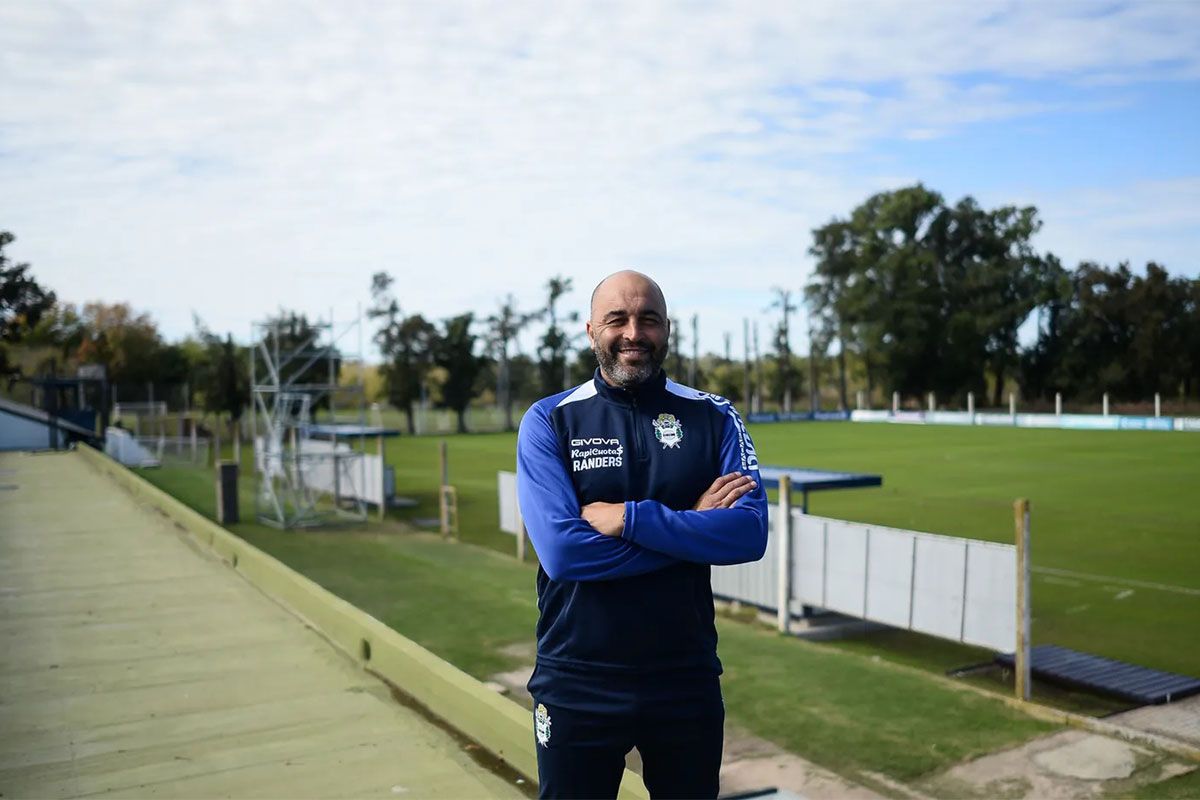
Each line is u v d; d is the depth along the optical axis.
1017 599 7.47
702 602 2.37
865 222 72.19
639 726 2.28
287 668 6.14
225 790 4.16
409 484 27.75
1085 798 5.49
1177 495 21.72
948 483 24.86
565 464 2.39
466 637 9.44
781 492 10.06
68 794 4.12
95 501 16.61
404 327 63.72
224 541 10.59
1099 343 69.31
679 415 2.44
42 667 6.18
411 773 4.34
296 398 18.89
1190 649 9.34
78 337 71.12
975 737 6.48
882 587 8.98
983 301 69.00
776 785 5.68
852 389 101.38
